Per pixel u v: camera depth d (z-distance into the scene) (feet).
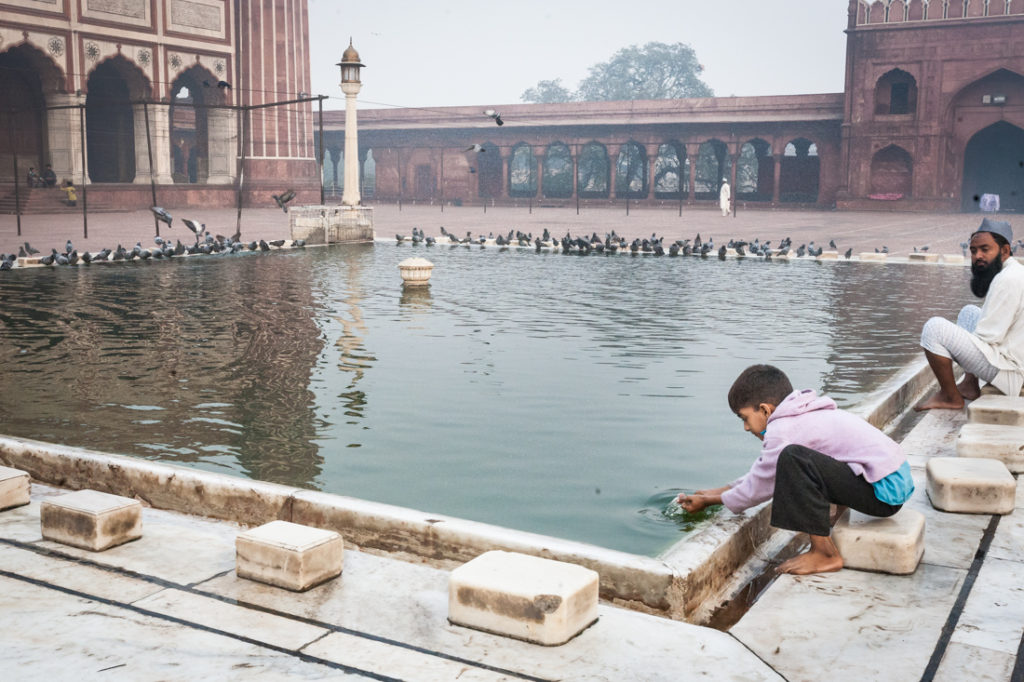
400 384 16.96
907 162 105.70
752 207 120.57
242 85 111.75
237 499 9.46
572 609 6.15
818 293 32.58
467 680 5.59
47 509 7.89
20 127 98.07
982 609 6.75
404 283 34.71
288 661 5.82
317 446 12.89
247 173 111.86
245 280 36.91
